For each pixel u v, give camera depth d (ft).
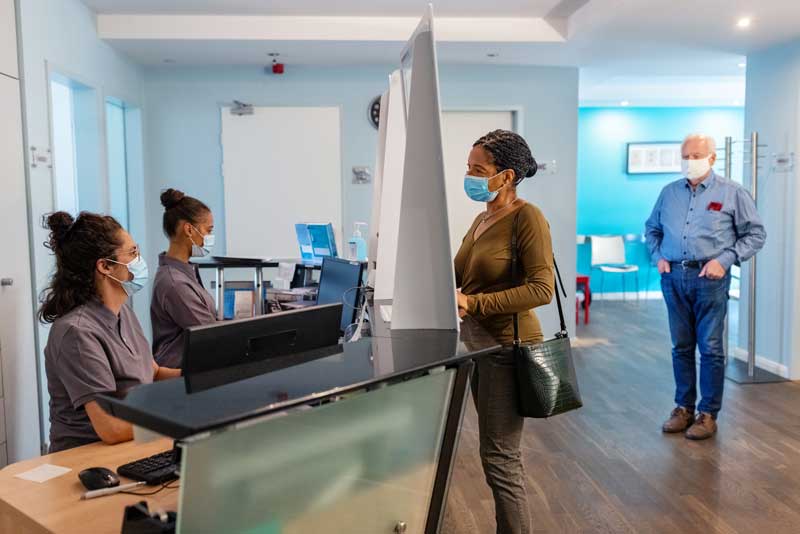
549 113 20.16
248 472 3.59
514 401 6.34
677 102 28.55
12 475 5.27
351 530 4.26
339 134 19.71
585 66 20.02
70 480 5.17
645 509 9.53
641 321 24.63
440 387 4.56
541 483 10.48
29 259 11.27
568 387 6.29
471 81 19.85
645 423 13.26
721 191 11.94
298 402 3.35
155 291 8.70
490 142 6.34
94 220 6.23
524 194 20.25
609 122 29.58
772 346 16.94
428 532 4.83
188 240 8.86
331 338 4.80
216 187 19.62
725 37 16.07
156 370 7.39
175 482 5.16
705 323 12.21
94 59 15.30
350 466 4.15
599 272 30.12
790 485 10.25
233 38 16.25
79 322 6.05
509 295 6.09
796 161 15.98
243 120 19.51
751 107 17.84
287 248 19.86
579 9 15.85
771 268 16.92
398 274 5.40
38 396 11.43
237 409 3.18
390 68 19.57
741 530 8.90
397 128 8.20
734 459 11.32
